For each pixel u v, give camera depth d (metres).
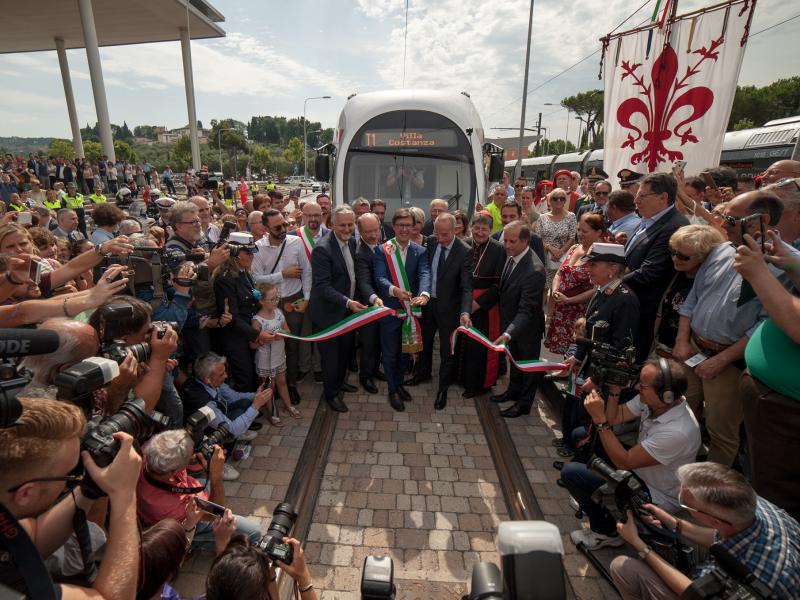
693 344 3.38
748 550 1.86
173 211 4.05
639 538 2.33
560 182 8.66
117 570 1.33
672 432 2.56
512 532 1.16
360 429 4.50
